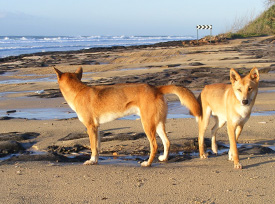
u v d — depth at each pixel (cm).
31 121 1052
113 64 2631
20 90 1669
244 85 584
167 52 3316
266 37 4781
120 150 756
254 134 838
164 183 518
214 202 440
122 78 1814
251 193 464
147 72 2028
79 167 623
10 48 5891
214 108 666
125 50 3984
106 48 4494
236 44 4034
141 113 642
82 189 501
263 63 2228
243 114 596
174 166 622
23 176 569
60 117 1116
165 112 645
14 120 1073
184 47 3950
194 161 657
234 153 598
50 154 715
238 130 638
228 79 1659
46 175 573
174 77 1777
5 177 566
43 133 902
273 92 1378
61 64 2775
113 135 848
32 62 2992
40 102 1376
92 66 2538
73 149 776
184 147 762
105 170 598
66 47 6225
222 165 615
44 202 455
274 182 502
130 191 488
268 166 585
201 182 516
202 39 4741
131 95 648
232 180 520
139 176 557
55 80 1983
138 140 814
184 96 655
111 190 494
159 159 678
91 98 662
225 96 641
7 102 1392
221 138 825
